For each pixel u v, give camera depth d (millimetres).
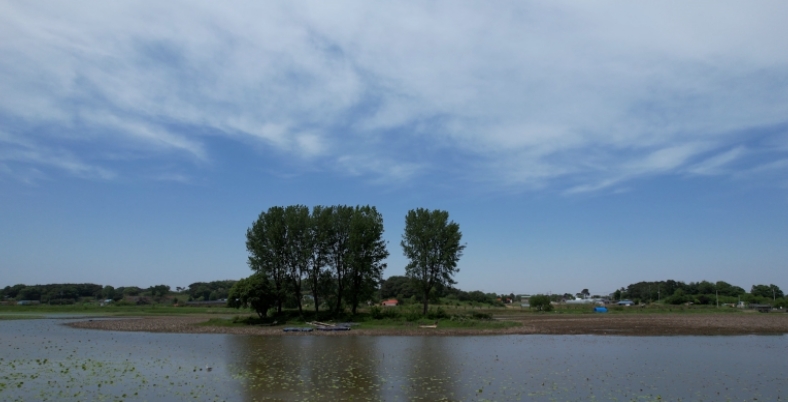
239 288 74938
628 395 26438
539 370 34062
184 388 27266
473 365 36219
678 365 36500
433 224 81500
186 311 123000
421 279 81312
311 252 79625
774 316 107812
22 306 143375
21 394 25547
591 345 49906
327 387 27812
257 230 79188
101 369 33250
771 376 32156
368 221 80500
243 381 29328
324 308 88812
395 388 27750
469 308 131125
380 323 74625
